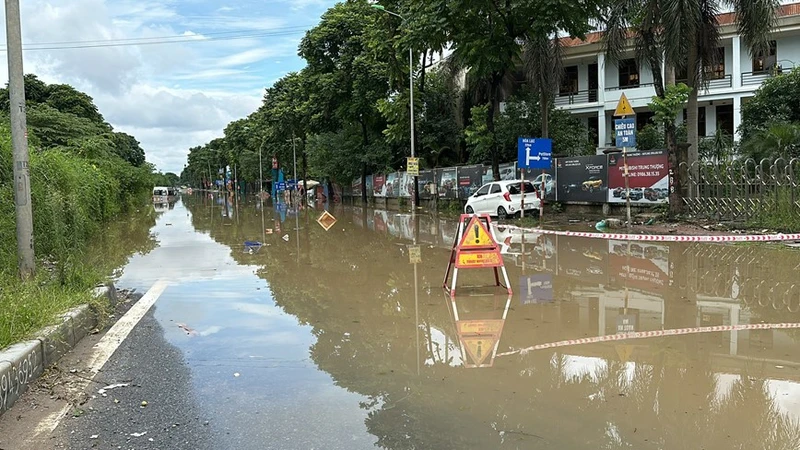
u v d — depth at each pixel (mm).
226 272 11305
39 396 4703
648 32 17359
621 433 3941
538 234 16766
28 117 32719
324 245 15805
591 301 7984
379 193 41156
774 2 16109
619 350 5777
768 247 12336
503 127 30109
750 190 15555
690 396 4566
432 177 32438
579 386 4828
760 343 5902
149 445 3863
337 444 3846
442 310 7672
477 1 18281
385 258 12820
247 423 4199
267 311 7801
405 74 31875
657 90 17906
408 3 24828
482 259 8648
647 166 19719
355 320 7234
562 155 24141
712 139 27766
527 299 8203
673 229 15867
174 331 6754
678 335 6258
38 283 7293
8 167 10156
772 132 18672
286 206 45188
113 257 13711
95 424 4188
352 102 37375
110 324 7090
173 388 4902
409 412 4348
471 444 3809
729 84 30422
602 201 21141
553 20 18422
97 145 30766
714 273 9734
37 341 5160
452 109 34062
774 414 4199
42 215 9469
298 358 5711
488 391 4750
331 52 37625
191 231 21672
